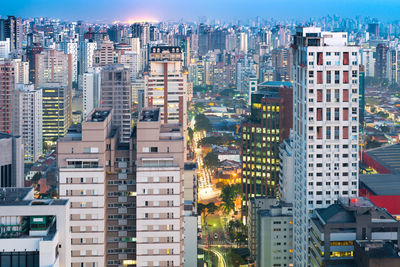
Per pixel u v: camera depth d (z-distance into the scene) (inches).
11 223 7199.8
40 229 7180.1
